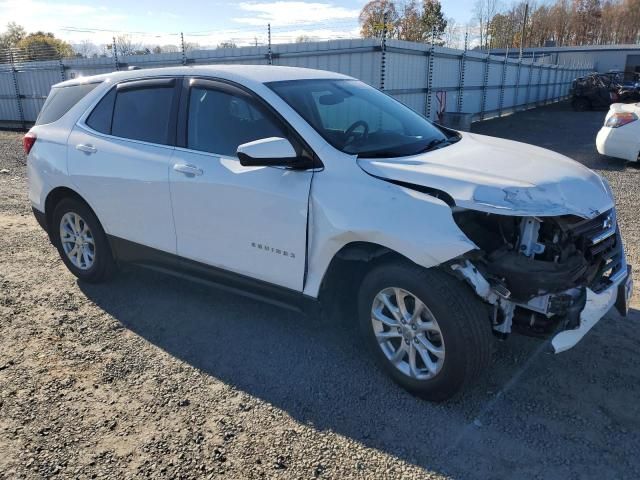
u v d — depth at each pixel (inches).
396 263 118.1
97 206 172.4
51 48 935.0
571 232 114.9
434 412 118.0
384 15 1323.8
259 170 133.9
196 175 144.9
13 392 126.3
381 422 115.0
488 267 110.5
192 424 114.8
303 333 153.4
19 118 896.9
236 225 139.6
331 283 129.3
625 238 232.5
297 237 128.7
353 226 117.6
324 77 161.2
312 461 103.9
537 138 655.8
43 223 192.9
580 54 2064.5
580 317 110.4
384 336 125.8
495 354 140.0
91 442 109.5
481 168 120.4
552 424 113.6
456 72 794.2
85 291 184.1
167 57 732.0
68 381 130.8
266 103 136.9
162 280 192.7
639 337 147.6
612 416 116.0
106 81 177.8
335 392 125.5
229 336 152.1
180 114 153.7
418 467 102.2
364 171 121.8
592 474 99.9
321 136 129.8
